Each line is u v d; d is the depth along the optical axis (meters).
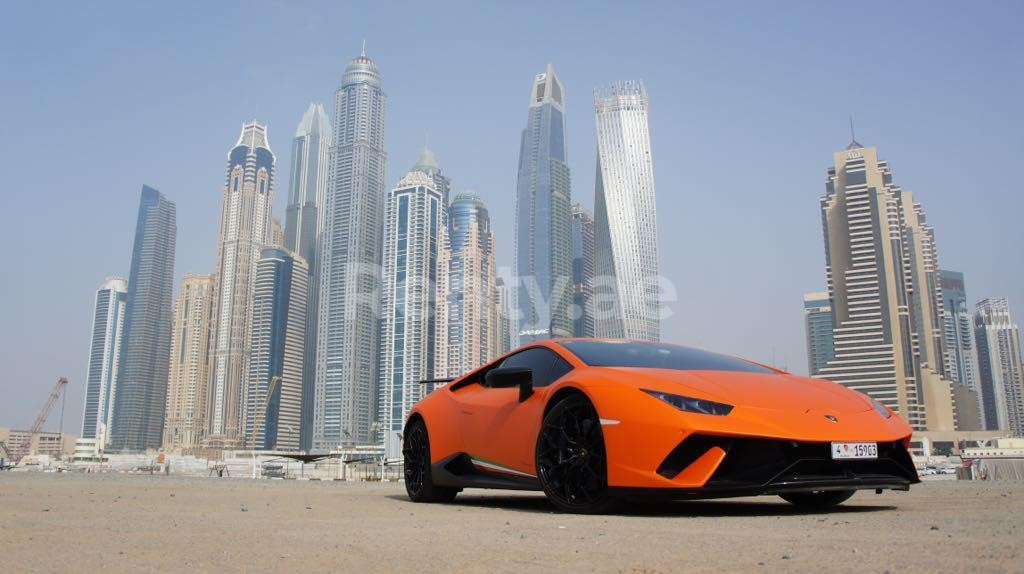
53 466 121.75
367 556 2.32
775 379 4.23
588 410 3.93
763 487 3.40
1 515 3.74
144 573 2.03
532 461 4.33
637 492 3.56
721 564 2.05
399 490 7.26
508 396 4.71
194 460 92.69
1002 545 2.27
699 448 3.47
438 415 5.31
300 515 3.85
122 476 11.03
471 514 3.91
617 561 2.15
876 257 172.50
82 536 2.86
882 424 3.76
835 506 4.30
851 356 171.00
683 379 3.92
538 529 3.03
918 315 187.38
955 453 158.50
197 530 3.08
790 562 2.06
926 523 3.05
